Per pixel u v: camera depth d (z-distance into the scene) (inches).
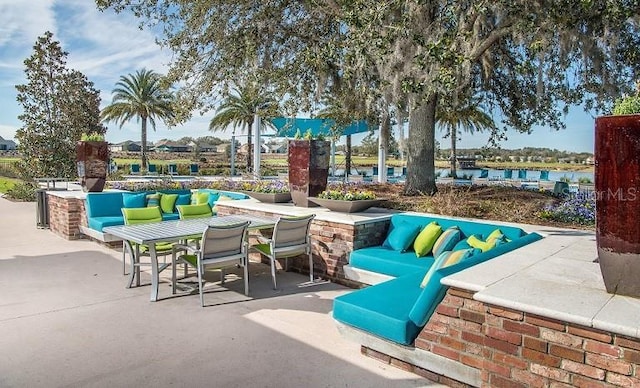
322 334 141.6
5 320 152.0
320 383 109.9
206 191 340.5
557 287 96.9
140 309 165.2
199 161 1296.8
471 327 99.8
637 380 74.7
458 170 724.0
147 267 229.9
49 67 598.9
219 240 174.9
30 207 496.7
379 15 207.9
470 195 280.4
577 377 81.1
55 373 114.2
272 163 1042.7
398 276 174.1
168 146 1521.9
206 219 221.9
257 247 206.4
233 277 214.4
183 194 337.1
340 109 302.0
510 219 213.9
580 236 170.4
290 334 141.5
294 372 115.6
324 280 210.4
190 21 278.4
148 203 311.3
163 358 123.4
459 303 101.9
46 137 596.1
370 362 121.5
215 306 169.6
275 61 301.4
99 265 235.0
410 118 290.0
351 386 108.5
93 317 156.0
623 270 89.1
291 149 253.8
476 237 170.6
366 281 187.8
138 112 939.3
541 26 201.2
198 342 134.7
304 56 276.8
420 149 288.0
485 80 316.8
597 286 97.4
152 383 109.4
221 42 288.2
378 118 303.1
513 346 89.4
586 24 215.0
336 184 394.3
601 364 78.4
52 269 225.1
